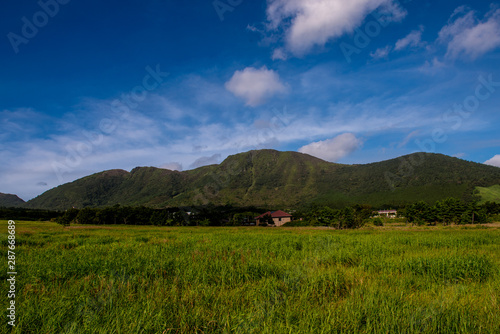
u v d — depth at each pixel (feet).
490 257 29.22
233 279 21.31
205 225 243.19
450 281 21.54
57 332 12.88
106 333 12.04
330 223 189.57
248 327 12.38
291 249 37.88
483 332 12.58
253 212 336.70
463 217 195.93
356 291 16.83
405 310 14.03
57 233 82.69
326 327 12.51
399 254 34.94
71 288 18.62
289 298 16.44
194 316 13.75
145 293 17.46
